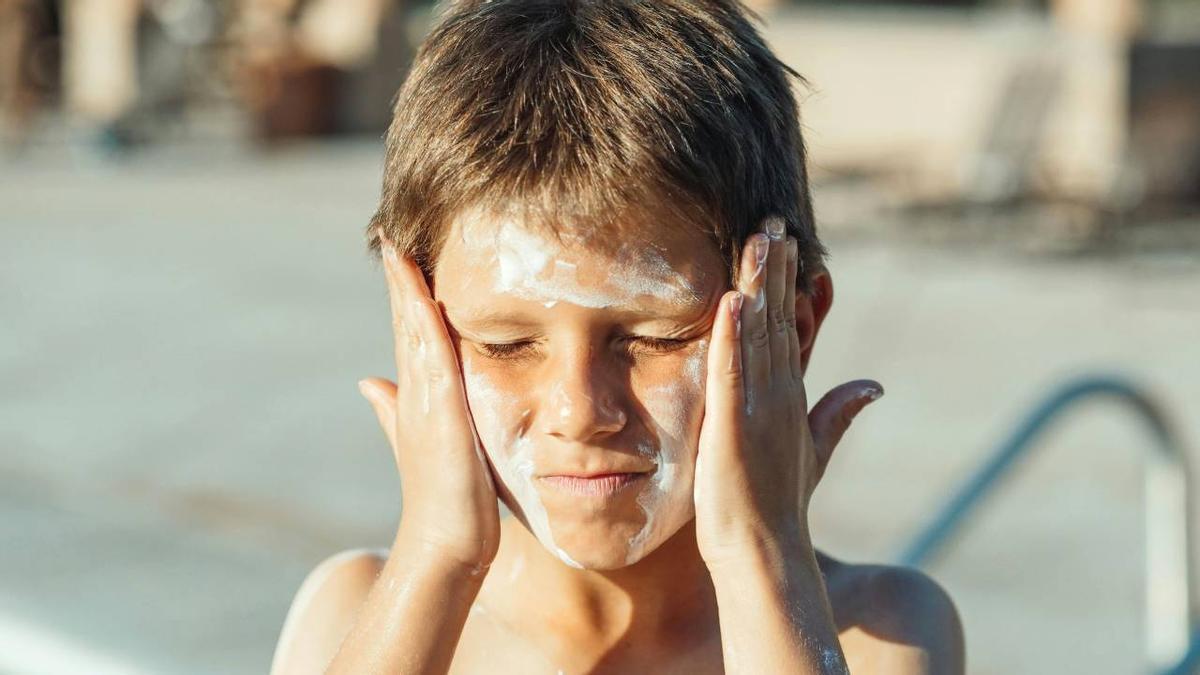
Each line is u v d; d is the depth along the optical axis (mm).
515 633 1846
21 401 8141
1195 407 7656
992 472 3270
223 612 5250
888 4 15828
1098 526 6125
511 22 1633
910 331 9406
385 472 6887
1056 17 13938
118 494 6621
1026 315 9820
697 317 1584
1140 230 12586
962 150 13711
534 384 1624
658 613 1810
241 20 20547
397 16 19625
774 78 1719
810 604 1654
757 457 1646
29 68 21516
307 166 17172
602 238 1524
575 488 1604
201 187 15820
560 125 1537
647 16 1637
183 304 10531
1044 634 5133
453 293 1602
